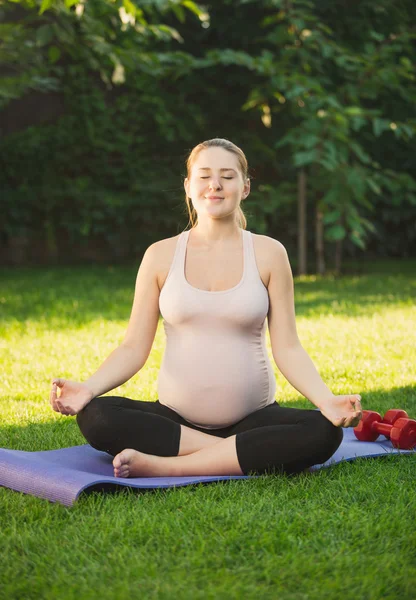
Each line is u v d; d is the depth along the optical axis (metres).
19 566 2.39
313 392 3.26
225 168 3.41
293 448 3.15
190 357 3.38
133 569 2.32
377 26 12.11
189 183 3.59
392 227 15.13
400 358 5.96
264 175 13.18
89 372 5.54
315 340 6.62
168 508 2.84
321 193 12.16
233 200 3.43
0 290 10.20
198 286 3.41
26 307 8.73
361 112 10.62
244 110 12.74
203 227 3.49
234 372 3.36
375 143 13.18
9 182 13.26
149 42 11.88
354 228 10.77
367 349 6.24
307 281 11.38
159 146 13.53
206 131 13.23
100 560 2.42
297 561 2.38
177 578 2.28
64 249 13.83
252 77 12.62
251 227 11.84
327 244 13.95
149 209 13.55
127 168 13.38
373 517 2.77
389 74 11.05
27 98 13.13
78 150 13.22
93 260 14.02
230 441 3.21
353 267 13.63
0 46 9.02
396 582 2.26
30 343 6.58
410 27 12.37
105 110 13.05
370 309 8.41
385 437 3.93
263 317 3.40
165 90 12.95
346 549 2.50
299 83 10.71
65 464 3.34
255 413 3.39
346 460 3.48
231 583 2.25
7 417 4.35
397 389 5.01
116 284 10.91
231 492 3.01
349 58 10.89
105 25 9.03
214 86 13.02
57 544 2.55
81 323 7.61
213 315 3.35
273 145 13.02
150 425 3.25
